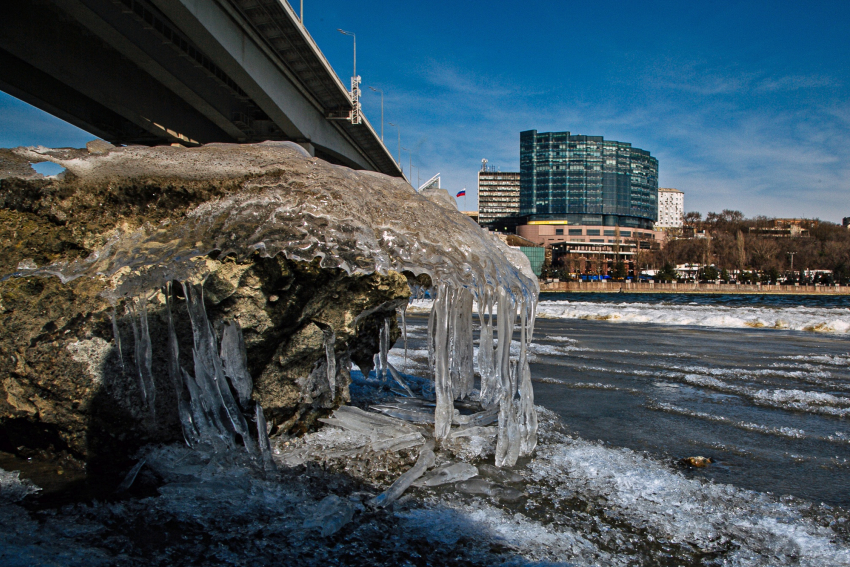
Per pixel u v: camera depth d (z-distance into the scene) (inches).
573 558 72.6
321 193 102.1
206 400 103.8
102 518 80.8
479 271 111.5
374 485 96.6
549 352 271.7
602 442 123.7
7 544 70.1
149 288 95.6
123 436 100.2
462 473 101.8
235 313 100.7
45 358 93.4
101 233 98.6
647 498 92.6
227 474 98.2
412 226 110.3
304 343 112.3
